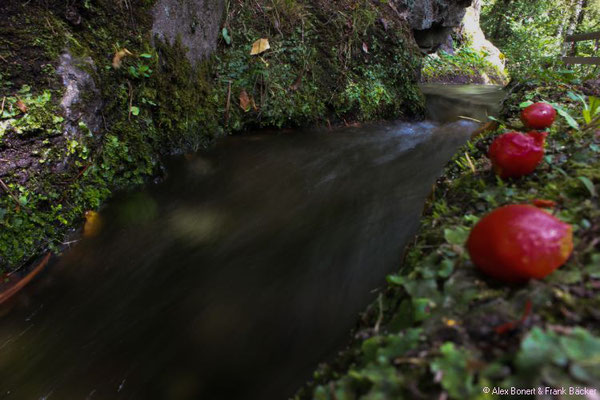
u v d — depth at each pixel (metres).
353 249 0.44
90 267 0.45
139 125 0.62
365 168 0.71
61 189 0.49
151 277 0.43
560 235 0.19
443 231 0.28
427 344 0.18
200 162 0.70
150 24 0.65
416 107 1.11
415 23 1.50
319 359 0.30
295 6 0.96
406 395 0.16
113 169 0.57
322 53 0.96
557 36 3.54
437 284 0.23
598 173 0.29
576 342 0.14
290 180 0.66
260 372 0.30
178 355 0.33
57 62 0.51
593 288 0.18
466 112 1.18
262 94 0.85
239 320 0.36
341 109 0.95
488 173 0.35
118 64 0.59
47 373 0.33
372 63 1.05
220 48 0.85
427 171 0.68
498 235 0.19
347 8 1.06
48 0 0.51
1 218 0.43
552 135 0.39
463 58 2.34
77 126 0.52
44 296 0.41
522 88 0.74
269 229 0.51
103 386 0.31
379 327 0.23
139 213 0.55
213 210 0.57
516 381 0.14
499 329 0.17
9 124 0.45
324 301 0.37
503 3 3.27
